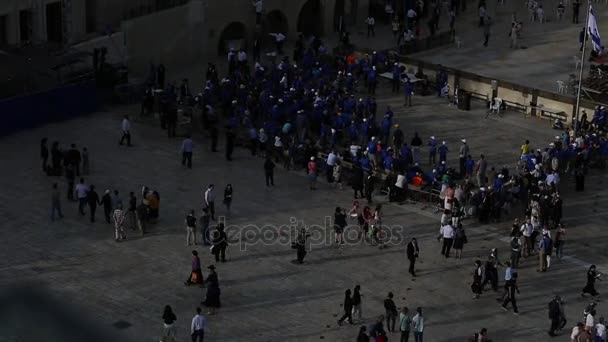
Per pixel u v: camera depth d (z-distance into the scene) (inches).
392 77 2431.1
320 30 2832.2
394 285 1493.6
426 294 1470.2
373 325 1251.2
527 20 2984.7
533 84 2474.2
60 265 1494.8
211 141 2050.9
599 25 2938.0
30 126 2086.6
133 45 2417.6
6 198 1733.5
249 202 1782.7
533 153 2010.3
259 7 2637.8
